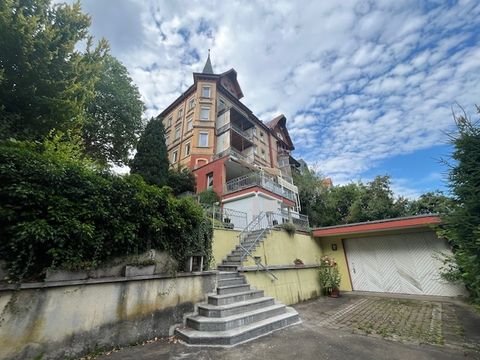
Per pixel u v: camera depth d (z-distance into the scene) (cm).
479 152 349
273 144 2944
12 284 270
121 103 1473
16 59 495
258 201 1458
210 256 578
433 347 379
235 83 2759
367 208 1889
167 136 2491
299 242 1041
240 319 448
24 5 524
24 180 292
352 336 438
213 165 1792
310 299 898
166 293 443
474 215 350
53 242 308
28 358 268
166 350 360
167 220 466
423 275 928
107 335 346
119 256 390
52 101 533
